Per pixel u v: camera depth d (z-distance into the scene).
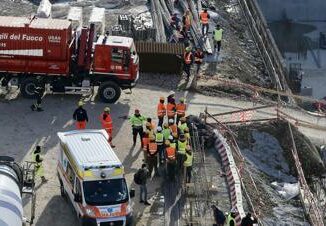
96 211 69.75
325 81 166.62
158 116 93.50
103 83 101.12
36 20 99.88
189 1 140.62
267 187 93.12
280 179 97.94
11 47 97.50
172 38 122.75
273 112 109.50
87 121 94.00
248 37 142.88
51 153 88.38
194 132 93.62
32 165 82.62
